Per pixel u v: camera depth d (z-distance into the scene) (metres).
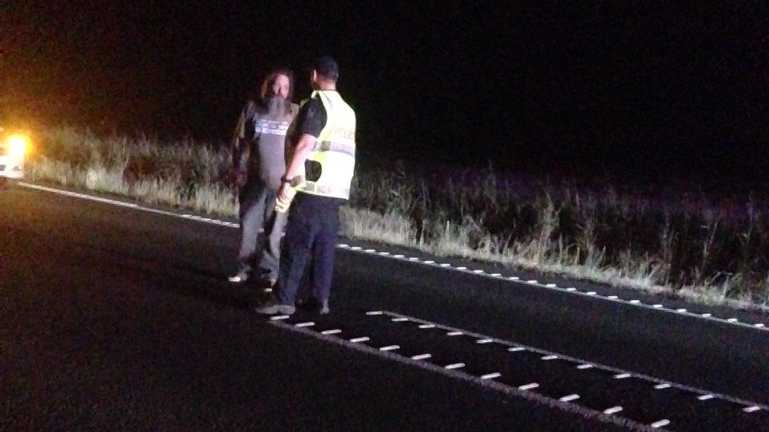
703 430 7.06
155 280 10.48
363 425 6.59
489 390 7.57
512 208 18.20
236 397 6.96
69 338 8.09
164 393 6.93
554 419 7.01
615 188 23.31
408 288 11.36
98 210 15.59
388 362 8.11
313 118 9.14
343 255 13.41
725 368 8.89
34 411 6.44
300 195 9.23
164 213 15.94
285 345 8.37
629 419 7.15
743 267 14.45
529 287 12.22
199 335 8.47
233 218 16.17
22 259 11.10
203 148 22.56
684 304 12.12
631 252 15.46
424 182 21.08
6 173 16.61
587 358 8.82
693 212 17.20
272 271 10.66
